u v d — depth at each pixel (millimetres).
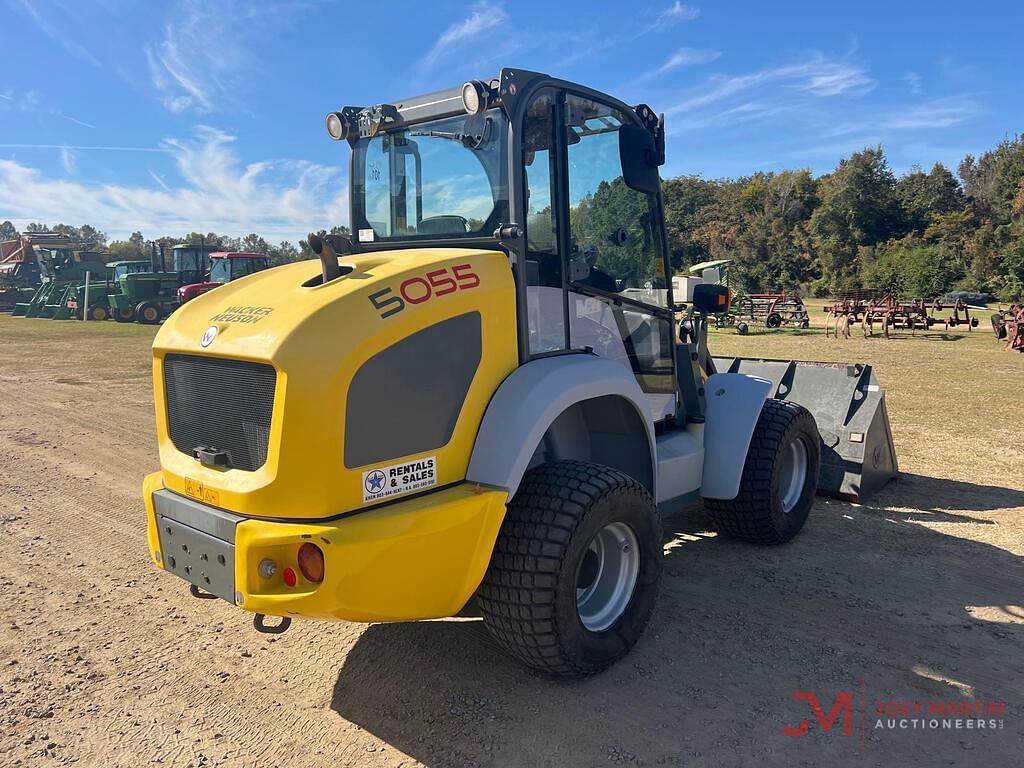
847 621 3613
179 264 26906
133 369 13188
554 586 2855
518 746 2684
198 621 3713
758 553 4527
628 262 3914
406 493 2691
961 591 3951
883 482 5758
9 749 2703
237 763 2625
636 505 3184
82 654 3387
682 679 3111
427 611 2715
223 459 2758
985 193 67750
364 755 2656
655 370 4141
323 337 2500
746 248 63625
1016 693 2988
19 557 4539
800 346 16344
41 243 33719
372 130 3734
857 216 64188
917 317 20484
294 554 2498
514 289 3061
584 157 3574
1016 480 5992
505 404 2910
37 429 8180
